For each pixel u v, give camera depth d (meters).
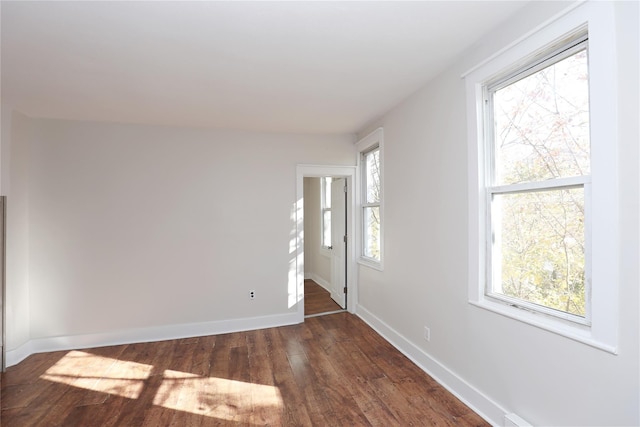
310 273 6.94
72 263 3.52
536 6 1.70
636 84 1.30
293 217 4.21
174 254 3.81
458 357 2.39
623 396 1.36
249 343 3.53
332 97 3.03
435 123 2.63
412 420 2.13
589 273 1.54
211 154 3.94
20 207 3.26
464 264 2.30
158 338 3.71
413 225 2.99
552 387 1.67
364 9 1.74
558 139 1.70
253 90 2.83
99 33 1.92
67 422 2.17
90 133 3.59
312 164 4.28
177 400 2.43
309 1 1.66
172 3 1.66
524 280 1.91
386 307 3.58
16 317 3.18
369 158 4.27
